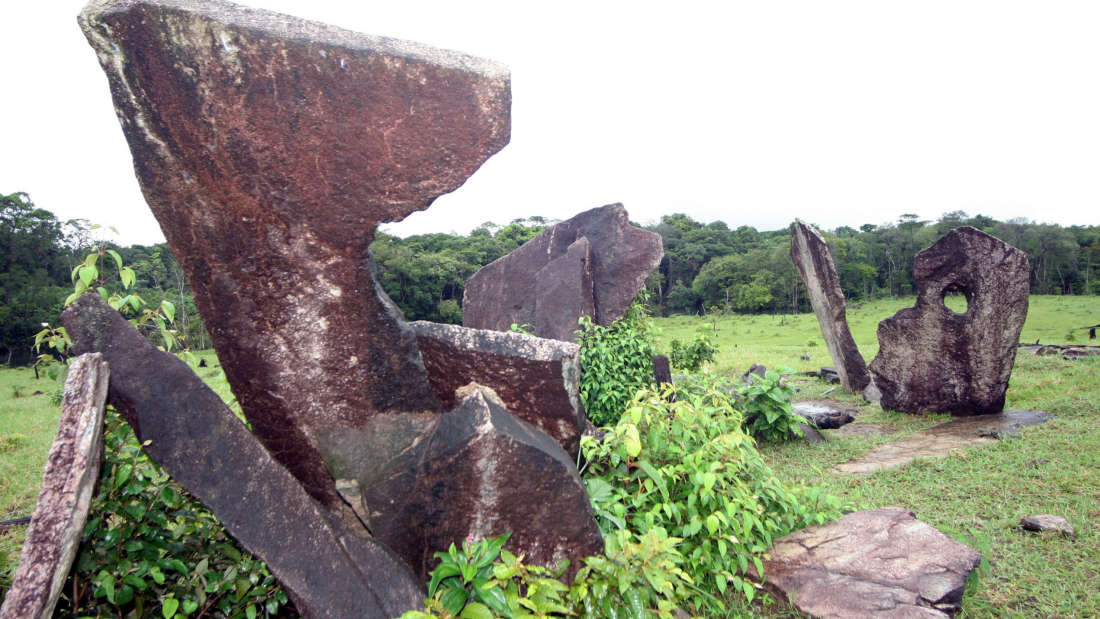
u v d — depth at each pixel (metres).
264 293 2.47
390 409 2.67
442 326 2.98
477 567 2.29
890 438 6.71
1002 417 7.16
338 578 2.33
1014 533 3.88
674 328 38.31
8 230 36.97
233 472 2.33
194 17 2.08
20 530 4.27
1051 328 25.39
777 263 50.31
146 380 2.31
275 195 2.33
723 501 3.23
